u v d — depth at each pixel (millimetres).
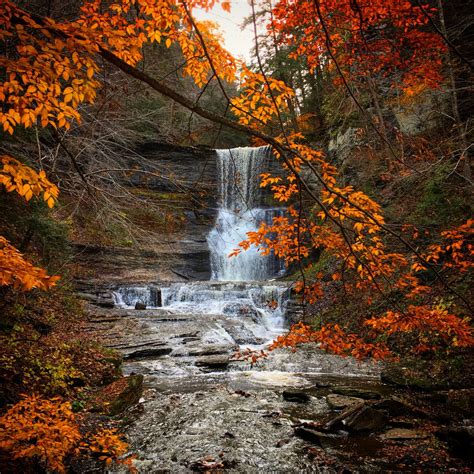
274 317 15898
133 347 10992
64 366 7328
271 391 8227
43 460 4102
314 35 6859
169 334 12422
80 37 2400
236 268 23906
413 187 12523
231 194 25453
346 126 17844
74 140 6430
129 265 20047
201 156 23500
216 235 24266
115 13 4359
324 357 10914
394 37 8359
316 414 6879
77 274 17719
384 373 8828
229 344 11812
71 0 5867
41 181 3014
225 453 5406
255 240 4871
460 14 10734
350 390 7734
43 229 9375
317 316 13656
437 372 8203
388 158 12117
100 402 6656
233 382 8906
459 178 11102
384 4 5875
